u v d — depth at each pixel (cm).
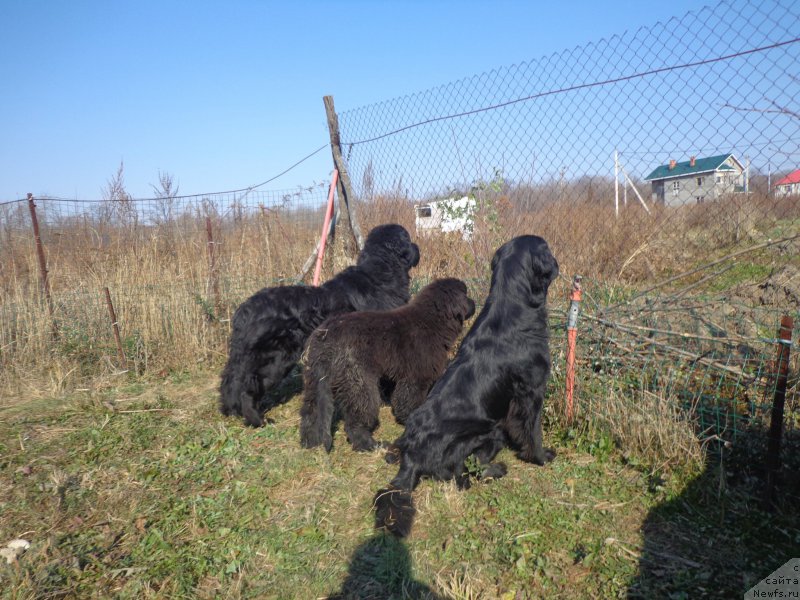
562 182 398
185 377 376
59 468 252
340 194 457
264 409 321
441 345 265
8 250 494
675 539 188
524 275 234
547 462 241
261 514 212
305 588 173
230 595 171
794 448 215
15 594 169
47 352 397
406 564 181
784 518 191
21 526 208
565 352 286
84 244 489
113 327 388
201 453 262
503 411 231
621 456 237
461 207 388
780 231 437
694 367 257
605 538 190
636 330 279
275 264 473
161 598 170
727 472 212
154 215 489
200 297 420
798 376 239
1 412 320
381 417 300
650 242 461
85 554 191
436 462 217
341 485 229
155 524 209
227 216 493
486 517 204
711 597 161
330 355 249
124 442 275
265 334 288
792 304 367
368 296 319
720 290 409
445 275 409
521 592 168
